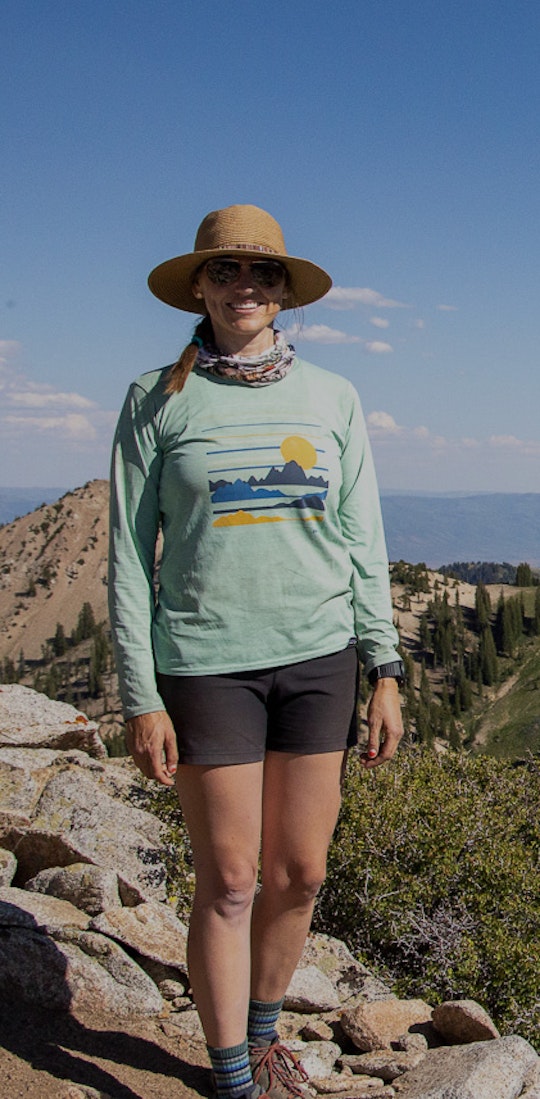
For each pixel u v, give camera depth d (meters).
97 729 6.74
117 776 6.53
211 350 2.82
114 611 2.82
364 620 2.99
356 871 7.54
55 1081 2.96
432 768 10.08
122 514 2.84
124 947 3.80
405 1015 3.65
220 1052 2.74
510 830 9.41
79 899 4.10
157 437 2.79
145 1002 3.53
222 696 2.71
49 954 3.56
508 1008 7.14
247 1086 2.76
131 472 2.83
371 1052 3.47
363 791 8.26
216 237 2.81
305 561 2.74
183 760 2.73
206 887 2.76
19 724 6.45
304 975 3.95
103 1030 3.36
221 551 2.69
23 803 5.59
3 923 3.74
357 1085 3.16
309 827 2.84
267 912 2.96
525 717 158.62
